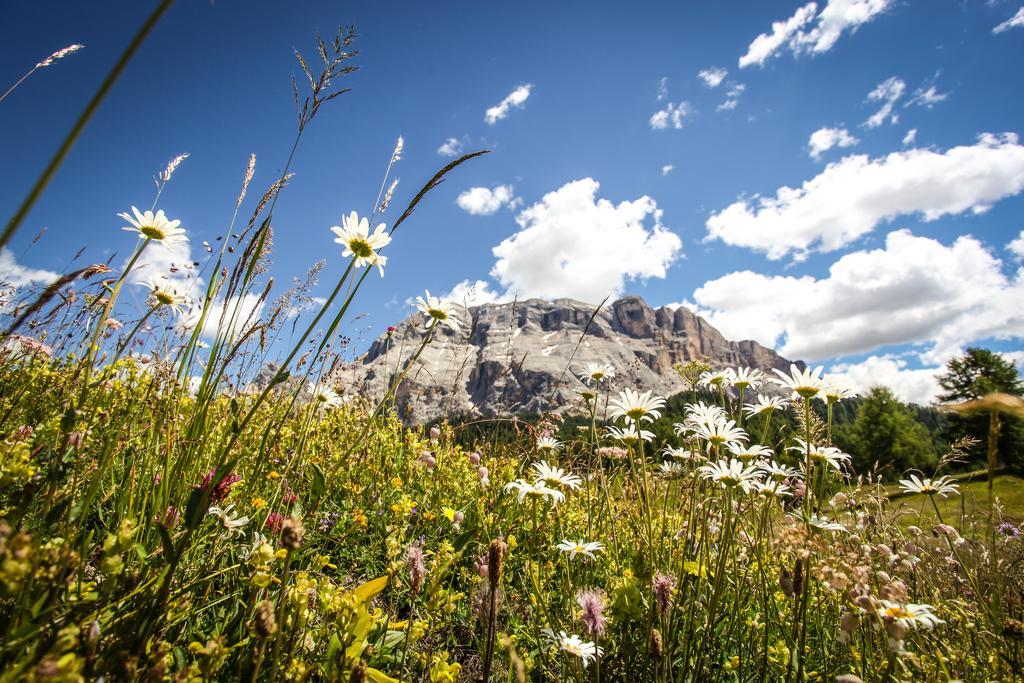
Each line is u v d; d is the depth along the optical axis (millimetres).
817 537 1847
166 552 1217
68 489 1581
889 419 32406
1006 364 32000
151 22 550
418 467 3680
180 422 2277
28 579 955
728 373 2873
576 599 2121
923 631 2195
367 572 2529
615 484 3135
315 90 1733
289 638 1416
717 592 2029
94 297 2377
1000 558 2895
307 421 2381
